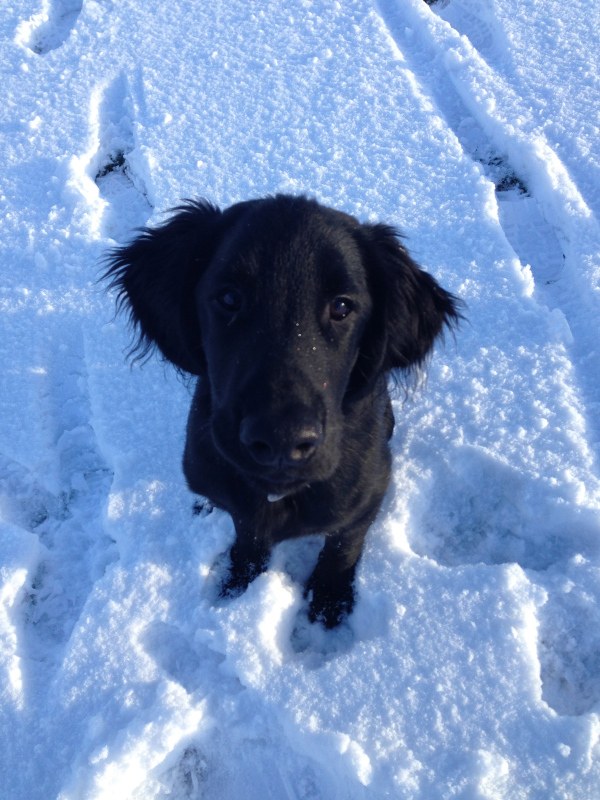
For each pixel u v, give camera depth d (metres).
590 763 0.52
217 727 0.57
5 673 0.59
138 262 0.58
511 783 0.52
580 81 0.99
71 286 0.84
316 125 0.98
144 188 0.97
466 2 1.19
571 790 0.51
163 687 0.56
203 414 0.56
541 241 0.86
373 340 0.53
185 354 0.56
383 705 0.55
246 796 0.55
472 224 0.85
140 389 0.75
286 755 0.55
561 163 0.90
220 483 0.56
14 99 1.07
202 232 0.53
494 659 0.56
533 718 0.54
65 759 0.55
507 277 0.80
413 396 0.68
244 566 0.64
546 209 0.89
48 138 1.00
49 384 0.78
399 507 0.66
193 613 0.61
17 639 0.61
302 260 0.46
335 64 1.06
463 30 1.16
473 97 0.98
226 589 0.63
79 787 0.53
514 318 0.77
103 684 0.58
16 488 0.72
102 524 0.69
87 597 0.65
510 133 0.93
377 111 0.99
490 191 0.88
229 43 1.13
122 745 0.54
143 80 1.07
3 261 0.87
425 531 0.67
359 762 0.52
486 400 0.72
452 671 0.56
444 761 0.52
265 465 0.46
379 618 0.60
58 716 0.57
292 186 0.90
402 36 1.12
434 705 0.55
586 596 0.60
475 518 0.68
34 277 0.85
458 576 0.60
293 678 0.56
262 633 0.58
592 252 0.81
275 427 0.43
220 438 0.48
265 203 0.50
